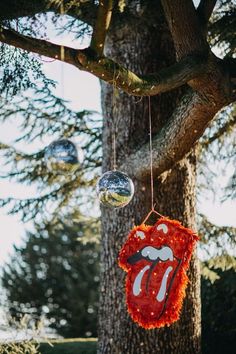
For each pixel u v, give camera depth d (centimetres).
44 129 862
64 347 1056
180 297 629
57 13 613
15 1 595
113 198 598
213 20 774
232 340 1007
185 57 625
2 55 602
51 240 2239
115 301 739
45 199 904
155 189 738
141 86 593
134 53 760
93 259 2247
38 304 2208
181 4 623
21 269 2230
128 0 738
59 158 596
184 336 732
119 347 731
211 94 653
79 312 2203
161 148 707
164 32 762
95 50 567
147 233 636
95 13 679
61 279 2225
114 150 709
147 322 629
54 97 848
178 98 760
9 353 789
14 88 605
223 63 658
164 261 631
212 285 1023
